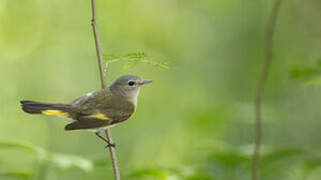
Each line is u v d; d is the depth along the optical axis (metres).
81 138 14.75
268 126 13.04
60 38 15.75
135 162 14.32
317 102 13.51
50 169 7.59
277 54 13.87
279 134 13.05
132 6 15.53
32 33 15.36
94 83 15.80
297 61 13.88
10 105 14.87
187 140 14.09
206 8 15.75
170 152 14.39
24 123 15.00
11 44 15.10
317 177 9.92
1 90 14.84
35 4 15.17
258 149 8.06
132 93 8.52
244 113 11.80
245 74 14.80
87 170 7.21
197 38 15.80
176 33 15.86
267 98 13.63
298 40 14.11
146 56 6.22
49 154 7.51
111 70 15.37
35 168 7.80
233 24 15.12
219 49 15.34
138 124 15.04
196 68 15.71
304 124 13.33
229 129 12.81
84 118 7.32
